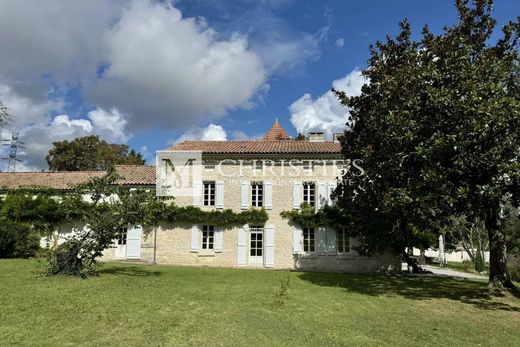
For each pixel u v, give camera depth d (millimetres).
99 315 8406
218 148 24781
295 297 11781
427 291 14586
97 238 14586
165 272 17516
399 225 17703
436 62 13906
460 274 23828
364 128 16078
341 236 23156
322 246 22844
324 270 22672
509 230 28797
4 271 14633
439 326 8867
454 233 33188
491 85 11766
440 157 12406
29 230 22562
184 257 23375
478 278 20578
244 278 16203
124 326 7703
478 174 12984
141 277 14711
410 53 14609
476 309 11203
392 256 22656
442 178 11797
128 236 23703
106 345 6574
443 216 14930
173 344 6730
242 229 23344
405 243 21641
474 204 12812
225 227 23500
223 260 23172
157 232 23703
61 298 9891
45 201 23469
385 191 14086
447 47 13898
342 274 20531
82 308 8945
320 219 22781
